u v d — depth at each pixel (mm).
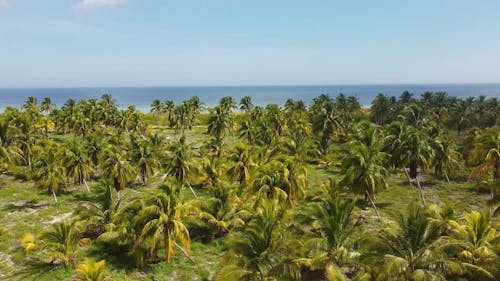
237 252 23766
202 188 53594
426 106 109375
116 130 96250
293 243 24016
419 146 48531
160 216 28266
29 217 41531
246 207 37344
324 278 27500
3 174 60125
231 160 45812
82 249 33125
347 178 40844
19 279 28391
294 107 109625
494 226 28500
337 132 75312
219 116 81625
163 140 66375
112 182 46406
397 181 59562
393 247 23203
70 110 94500
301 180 36812
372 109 118188
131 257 31938
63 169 47094
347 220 27797
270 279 21906
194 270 30578
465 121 99750
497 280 22828
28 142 61438
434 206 30641
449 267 21406
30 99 114875
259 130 74625
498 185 32688
